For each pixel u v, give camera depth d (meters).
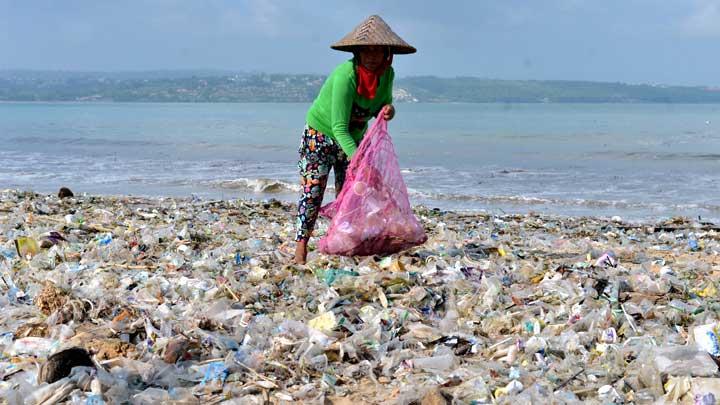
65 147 34.50
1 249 7.20
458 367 4.30
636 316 5.27
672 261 8.12
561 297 5.74
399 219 6.63
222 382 3.99
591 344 4.71
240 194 18.53
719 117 88.81
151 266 6.74
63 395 3.58
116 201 14.42
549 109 160.50
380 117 6.35
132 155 30.05
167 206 13.78
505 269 6.76
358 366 4.30
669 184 20.64
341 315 5.11
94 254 7.14
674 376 3.91
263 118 82.88
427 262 6.88
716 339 4.32
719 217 15.00
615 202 16.94
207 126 59.31
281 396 3.89
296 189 19.41
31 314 5.10
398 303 5.52
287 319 5.03
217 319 5.02
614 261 7.13
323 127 6.38
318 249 7.16
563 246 8.73
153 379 3.96
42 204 12.49
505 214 14.59
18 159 27.86
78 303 5.03
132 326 4.73
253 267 6.62
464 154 31.44
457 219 13.09
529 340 4.63
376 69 6.03
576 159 28.78
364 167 6.48
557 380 4.05
